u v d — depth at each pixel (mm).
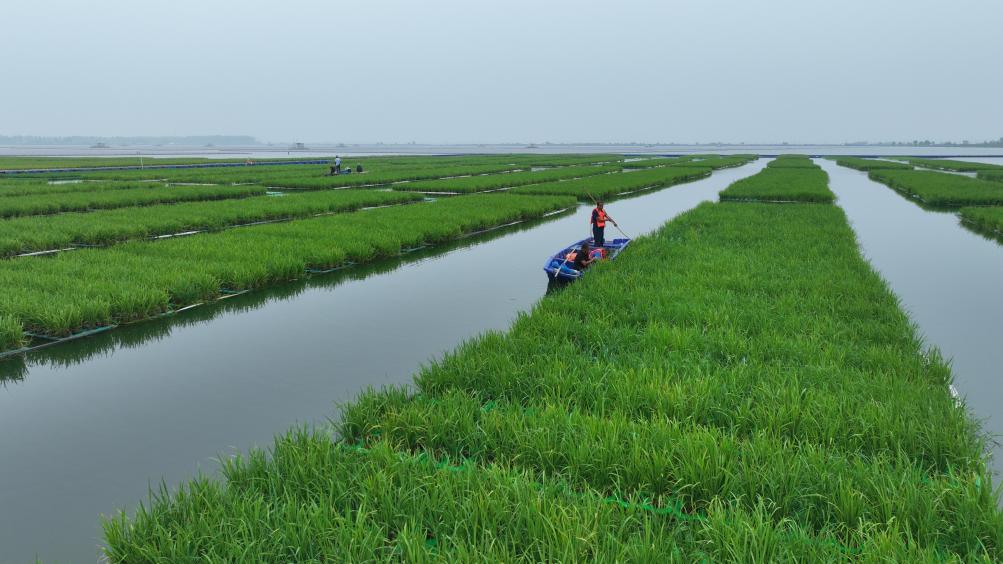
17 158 107500
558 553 4250
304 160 95938
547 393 7340
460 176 56031
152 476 6434
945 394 7152
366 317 12453
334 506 5055
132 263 14664
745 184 42719
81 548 5285
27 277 12766
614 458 5609
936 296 14250
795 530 4602
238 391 8672
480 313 12844
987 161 106562
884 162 91625
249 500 4949
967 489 4957
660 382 7328
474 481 5223
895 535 4336
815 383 7500
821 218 24344
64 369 9453
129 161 87250
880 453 5797
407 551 4309
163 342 10773
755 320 10219
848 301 11562
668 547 4434
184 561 4344
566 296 12133
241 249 16688
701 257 16156
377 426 6527
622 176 55125
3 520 5652
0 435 7309
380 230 20953
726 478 5266
